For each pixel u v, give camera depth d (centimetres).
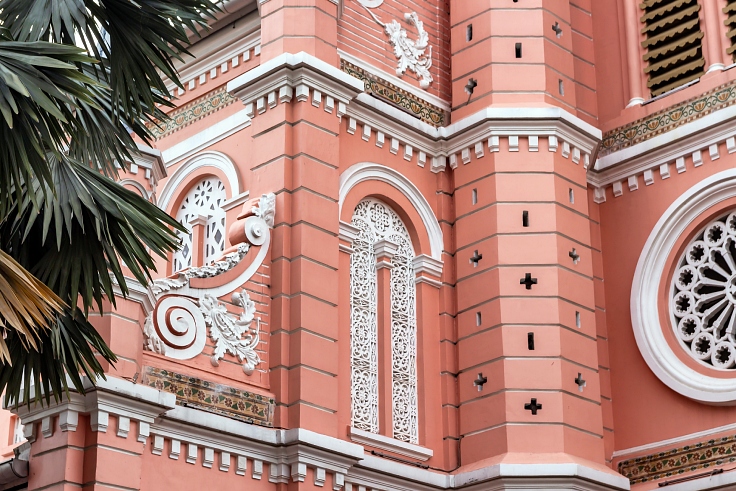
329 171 2858
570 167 3109
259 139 2883
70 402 2323
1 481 2372
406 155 3098
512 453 2822
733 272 3000
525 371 2894
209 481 2489
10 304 1786
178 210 3244
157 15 2112
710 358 2975
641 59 3325
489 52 3164
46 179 1834
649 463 2978
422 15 3294
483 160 3088
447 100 3253
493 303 2962
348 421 2772
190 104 3297
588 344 2988
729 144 3061
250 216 2759
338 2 3020
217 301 2641
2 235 2041
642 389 3055
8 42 1805
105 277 2019
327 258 2789
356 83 2942
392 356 2922
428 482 2836
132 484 2348
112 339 2384
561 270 2986
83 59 1842
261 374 2659
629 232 3191
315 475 2600
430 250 3073
